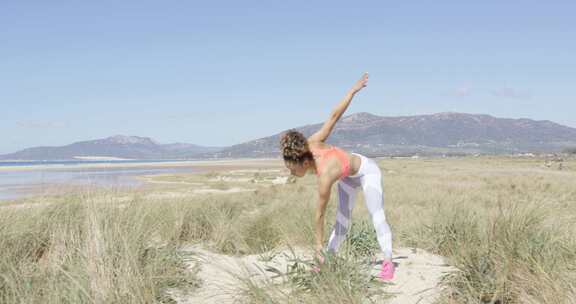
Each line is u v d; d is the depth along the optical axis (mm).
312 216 6312
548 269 3637
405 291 3766
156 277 3623
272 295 3523
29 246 4324
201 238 6086
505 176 33781
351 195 4148
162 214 6176
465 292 3588
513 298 3441
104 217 4516
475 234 5102
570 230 5059
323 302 3314
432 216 6879
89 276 3432
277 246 5609
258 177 46094
